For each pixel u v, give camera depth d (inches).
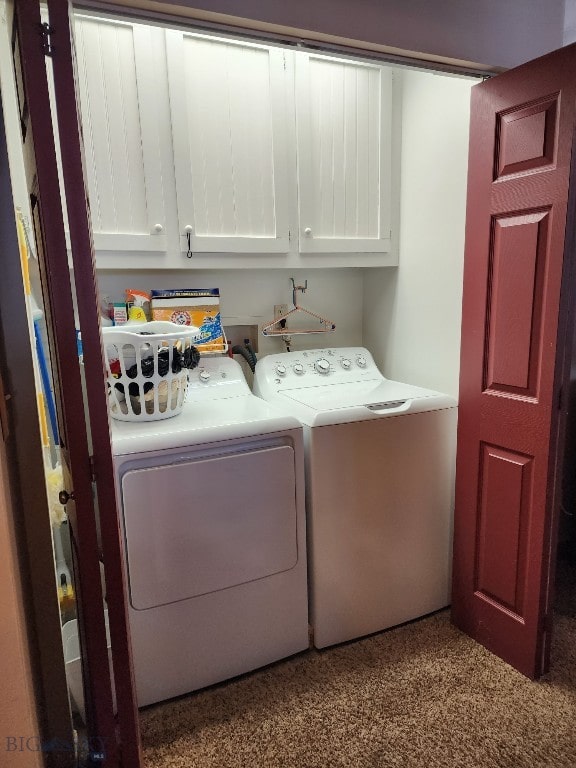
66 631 63.6
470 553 73.1
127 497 57.7
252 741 58.1
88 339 40.1
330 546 71.0
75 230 38.4
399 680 66.6
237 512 64.2
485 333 67.5
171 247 72.9
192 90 70.9
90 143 66.0
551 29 64.6
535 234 59.0
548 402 59.7
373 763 54.7
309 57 77.4
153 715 61.9
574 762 53.7
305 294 98.4
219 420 65.9
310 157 80.2
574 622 77.0
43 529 49.2
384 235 88.4
